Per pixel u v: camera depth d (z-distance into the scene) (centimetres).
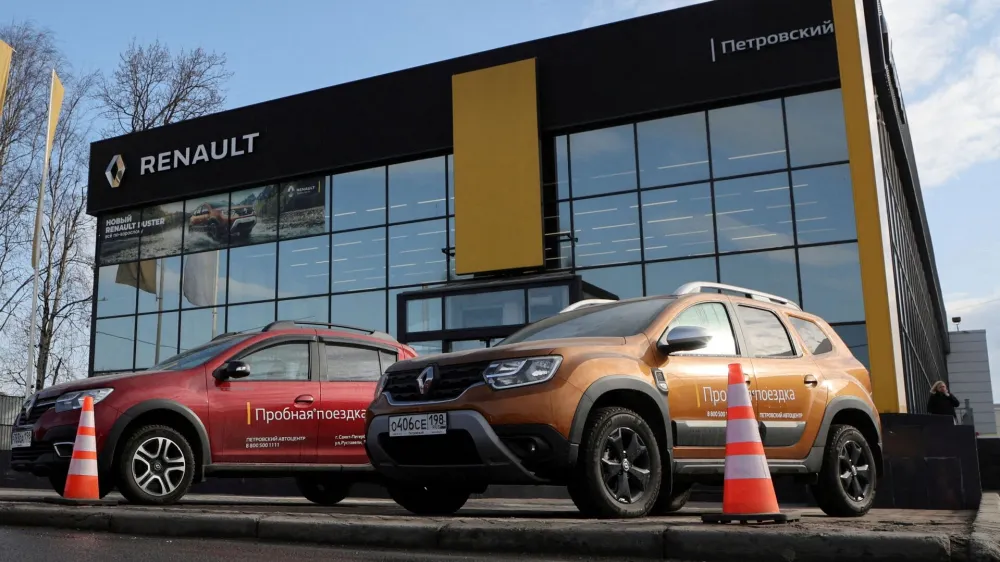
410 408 611
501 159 2005
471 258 2000
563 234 1967
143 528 587
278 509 723
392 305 2125
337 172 2256
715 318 685
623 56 1944
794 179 1781
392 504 933
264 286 2300
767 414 673
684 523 502
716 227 1834
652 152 1920
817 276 1731
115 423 759
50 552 484
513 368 581
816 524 491
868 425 767
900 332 1942
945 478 1010
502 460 567
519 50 2047
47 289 3312
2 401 2848
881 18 2020
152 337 2436
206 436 801
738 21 1848
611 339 621
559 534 464
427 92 2136
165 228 2475
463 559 452
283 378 861
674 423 616
